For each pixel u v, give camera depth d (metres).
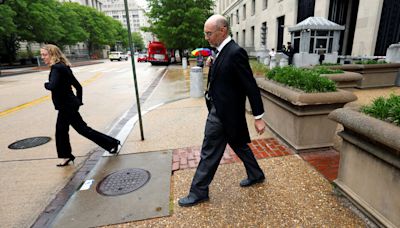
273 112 4.40
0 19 22.08
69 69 3.28
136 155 3.77
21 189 3.06
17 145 4.51
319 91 3.44
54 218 2.47
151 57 26.36
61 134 3.42
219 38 2.22
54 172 3.48
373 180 2.04
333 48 12.00
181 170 3.26
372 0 12.14
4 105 8.05
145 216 2.38
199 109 6.48
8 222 2.46
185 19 23.66
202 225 2.23
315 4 16.28
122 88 11.19
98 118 6.27
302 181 2.84
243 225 2.21
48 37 30.52
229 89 2.22
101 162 3.58
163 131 4.80
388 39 11.77
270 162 3.33
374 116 2.09
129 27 3.80
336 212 2.30
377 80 8.17
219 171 3.15
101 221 2.34
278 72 4.63
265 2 26.62
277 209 2.39
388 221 1.92
